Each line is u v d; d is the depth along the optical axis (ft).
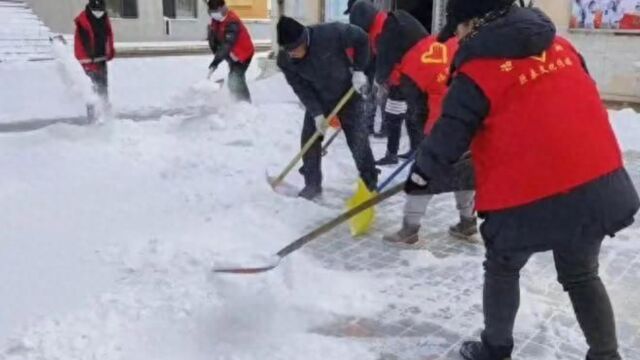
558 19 26.37
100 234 12.91
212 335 9.24
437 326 9.57
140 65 42.34
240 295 10.07
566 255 7.35
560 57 7.14
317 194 15.47
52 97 24.08
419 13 29.45
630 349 8.94
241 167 17.42
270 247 12.11
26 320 9.56
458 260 11.85
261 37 69.36
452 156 7.17
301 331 9.44
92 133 20.71
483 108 6.98
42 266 11.43
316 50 13.88
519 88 6.88
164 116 24.49
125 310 9.80
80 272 11.18
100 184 16.06
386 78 16.44
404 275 11.24
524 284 10.84
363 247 12.44
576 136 6.85
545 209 6.93
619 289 10.71
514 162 6.96
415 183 7.54
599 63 25.75
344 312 9.90
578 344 9.07
